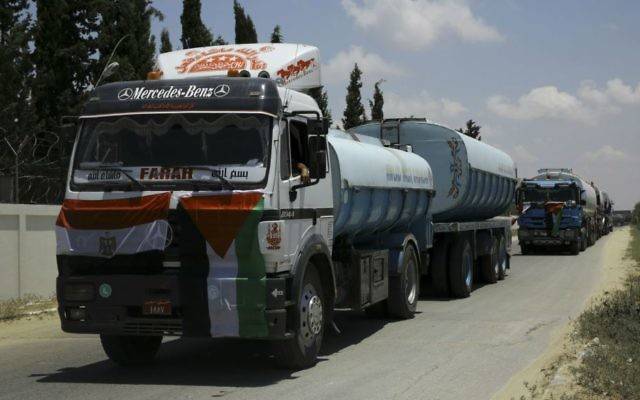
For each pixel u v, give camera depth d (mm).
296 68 11031
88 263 8469
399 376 8797
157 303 8195
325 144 8992
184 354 10516
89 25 30109
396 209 13203
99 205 8430
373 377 8758
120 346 9391
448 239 17172
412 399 7688
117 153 8617
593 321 11719
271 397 7809
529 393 7738
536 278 22094
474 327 12578
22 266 16125
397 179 12977
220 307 8117
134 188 8414
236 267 8141
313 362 9430
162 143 8539
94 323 8398
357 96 43719
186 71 10750
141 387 8414
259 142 8367
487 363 9539
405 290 13500
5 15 27328
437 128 16844
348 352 10453
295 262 8844
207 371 9281
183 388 8320
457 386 8273
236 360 10000
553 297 16969
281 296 8203
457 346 10805
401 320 13547
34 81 26016
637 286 16703
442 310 14898
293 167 8914
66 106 27891
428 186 15062
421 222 15164
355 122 43406
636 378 7801
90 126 8781
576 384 7840
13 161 22344
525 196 35031
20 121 23406
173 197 8234
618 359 8766
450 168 16766
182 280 8148
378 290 12203
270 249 8148
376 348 10742
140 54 30688
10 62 23906
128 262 8344
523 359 9797
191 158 8438
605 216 58906
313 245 9227
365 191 11492
